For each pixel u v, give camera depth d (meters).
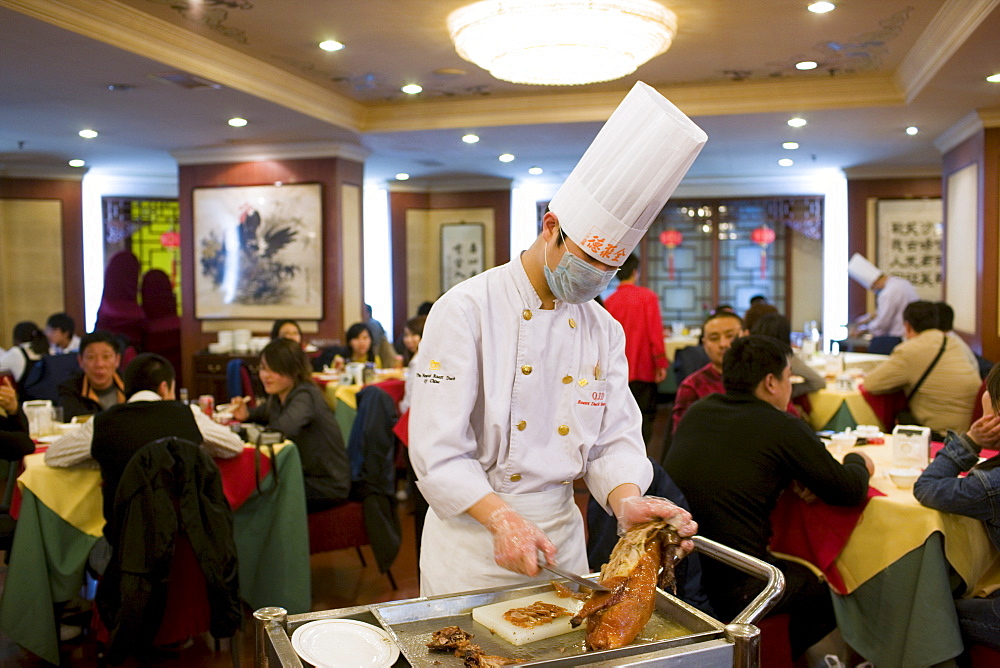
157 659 3.23
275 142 7.96
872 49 5.57
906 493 2.63
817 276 11.42
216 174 8.39
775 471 2.50
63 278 9.95
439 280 11.58
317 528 3.73
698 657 1.17
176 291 11.15
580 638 1.28
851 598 2.63
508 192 11.26
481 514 1.42
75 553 3.08
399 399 5.76
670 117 1.42
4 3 4.02
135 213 10.77
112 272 8.66
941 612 2.39
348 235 8.29
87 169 9.84
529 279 1.56
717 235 11.54
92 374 4.09
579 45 4.90
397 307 11.46
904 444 2.95
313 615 1.27
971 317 7.11
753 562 1.43
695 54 5.66
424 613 1.34
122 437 2.89
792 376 4.69
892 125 7.32
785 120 7.04
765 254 11.47
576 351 1.59
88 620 3.52
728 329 3.74
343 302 8.16
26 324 6.29
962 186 7.41
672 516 1.36
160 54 4.98
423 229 11.57
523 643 1.25
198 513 2.69
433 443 1.48
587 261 1.47
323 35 5.16
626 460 1.60
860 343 8.95
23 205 9.79
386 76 6.23
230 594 2.75
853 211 10.58
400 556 4.48
